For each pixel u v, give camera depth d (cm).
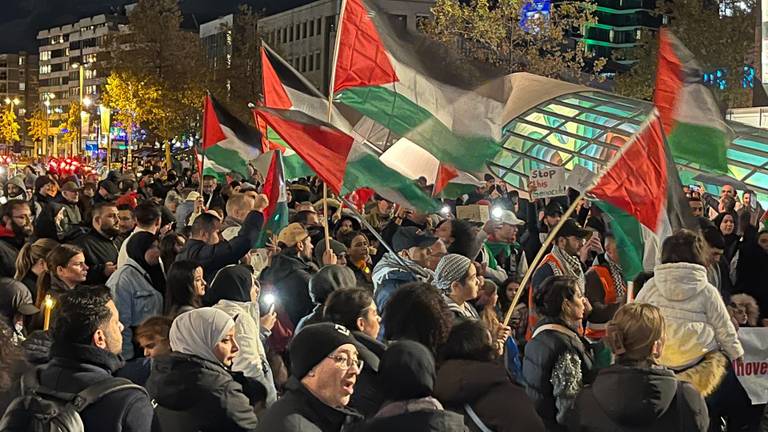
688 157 1228
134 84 6562
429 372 444
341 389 464
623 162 820
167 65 6675
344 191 952
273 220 1167
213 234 929
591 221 1322
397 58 1155
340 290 623
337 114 1196
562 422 636
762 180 2409
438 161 1171
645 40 6688
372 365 553
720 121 1234
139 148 8975
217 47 11850
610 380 552
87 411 491
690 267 711
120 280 857
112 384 502
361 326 613
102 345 521
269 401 688
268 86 1527
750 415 745
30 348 614
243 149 1844
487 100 1170
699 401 553
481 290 838
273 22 11275
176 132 6775
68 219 1686
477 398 535
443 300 571
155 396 567
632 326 562
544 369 662
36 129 18225
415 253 908
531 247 1366
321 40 10256
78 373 507
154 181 2675
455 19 5522
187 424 560
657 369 552
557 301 679
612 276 914
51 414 471
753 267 1025
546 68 5625
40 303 836
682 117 1223
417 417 436
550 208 1361
